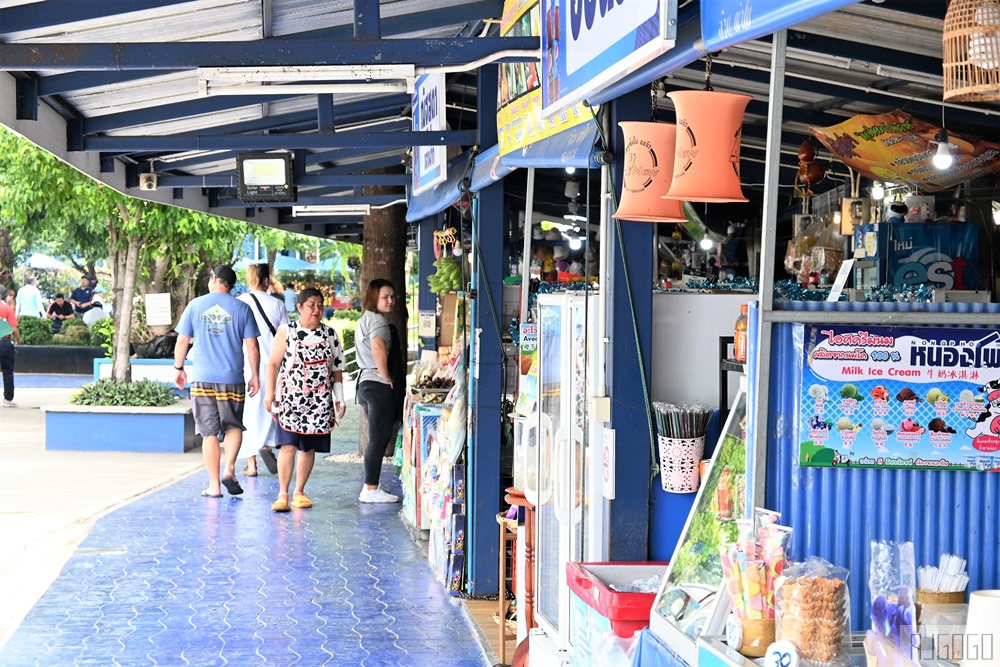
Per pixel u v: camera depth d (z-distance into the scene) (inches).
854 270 202.2
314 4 222.8
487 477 248.4
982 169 184.5
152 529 319.6
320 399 346.9
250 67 176.6
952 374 107.9
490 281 249.9
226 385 370.0
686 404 157.2
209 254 676.7
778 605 97.1
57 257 1243.8
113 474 418.3
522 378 219.0
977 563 108.7
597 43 136.9
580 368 163.5
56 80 240.4
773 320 107.9
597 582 138.1
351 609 240.8
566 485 166.1
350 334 957.8
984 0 86.0
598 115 153.3
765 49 172.9
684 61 119.5
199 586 258.4
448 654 211.2
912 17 146.4
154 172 372.2
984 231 194.2
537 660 171.8
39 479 404.8
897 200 201.9
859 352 108.3
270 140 272.4
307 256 1390.3
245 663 204.7
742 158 268.1
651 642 118.0
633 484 154.7
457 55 178.4
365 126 408.2
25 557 285.7
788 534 101.7
